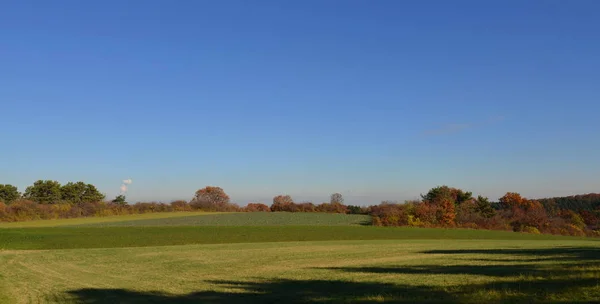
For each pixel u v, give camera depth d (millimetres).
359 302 14883
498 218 98812
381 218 90250
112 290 19344
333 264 28422
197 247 43062
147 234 55594
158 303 16516
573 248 39000
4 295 18375
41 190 127375
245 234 57781
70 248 42281
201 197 151625
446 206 94750
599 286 14523
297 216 101188
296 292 18062
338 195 139750
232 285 20328
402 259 30844
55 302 16891
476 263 26875
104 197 140000
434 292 16125
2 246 42906
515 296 13844
